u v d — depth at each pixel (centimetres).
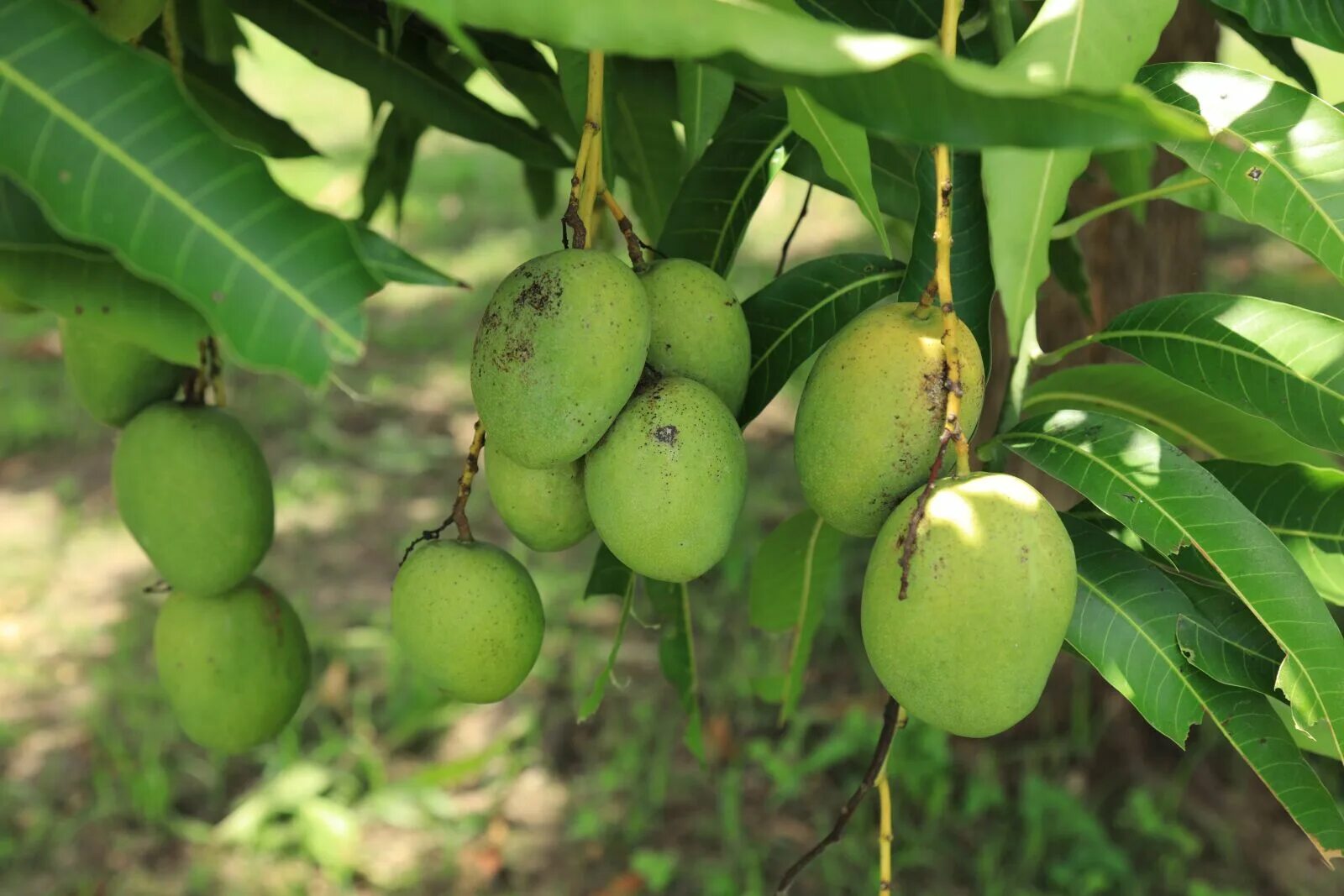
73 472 256
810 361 265
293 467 254
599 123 60
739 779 180
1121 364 74
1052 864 164
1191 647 61
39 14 45
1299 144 60
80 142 45
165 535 77
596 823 171
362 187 106
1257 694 61
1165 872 164
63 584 223
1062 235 71
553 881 166
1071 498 137
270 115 93
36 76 44
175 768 182
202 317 54
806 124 63
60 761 183
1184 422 75
